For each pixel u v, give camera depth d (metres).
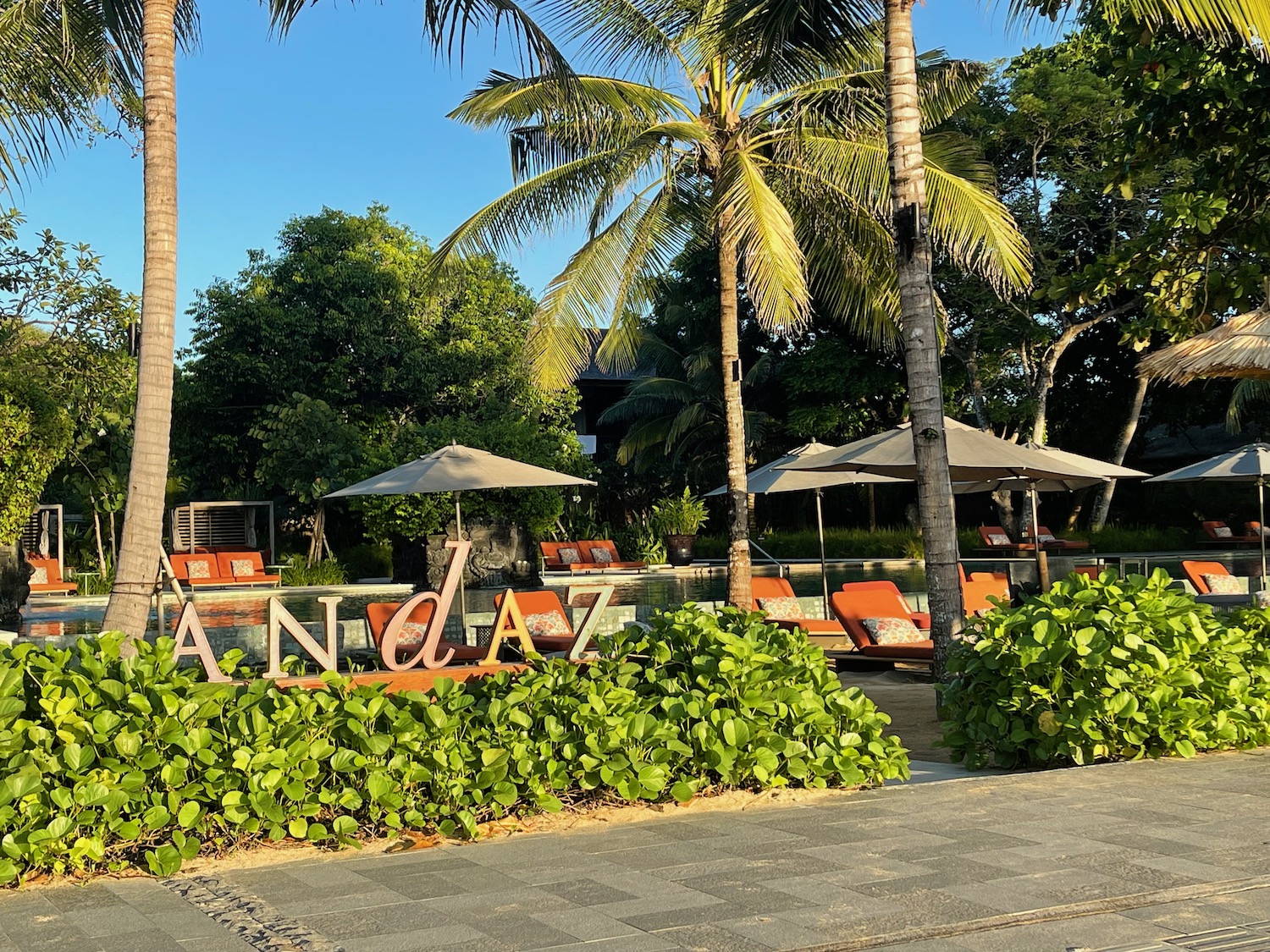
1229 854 4.34
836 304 16.66
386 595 23.95
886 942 3.44
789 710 6.01
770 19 10.66
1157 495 36.12
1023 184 29.91
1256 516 34.47
